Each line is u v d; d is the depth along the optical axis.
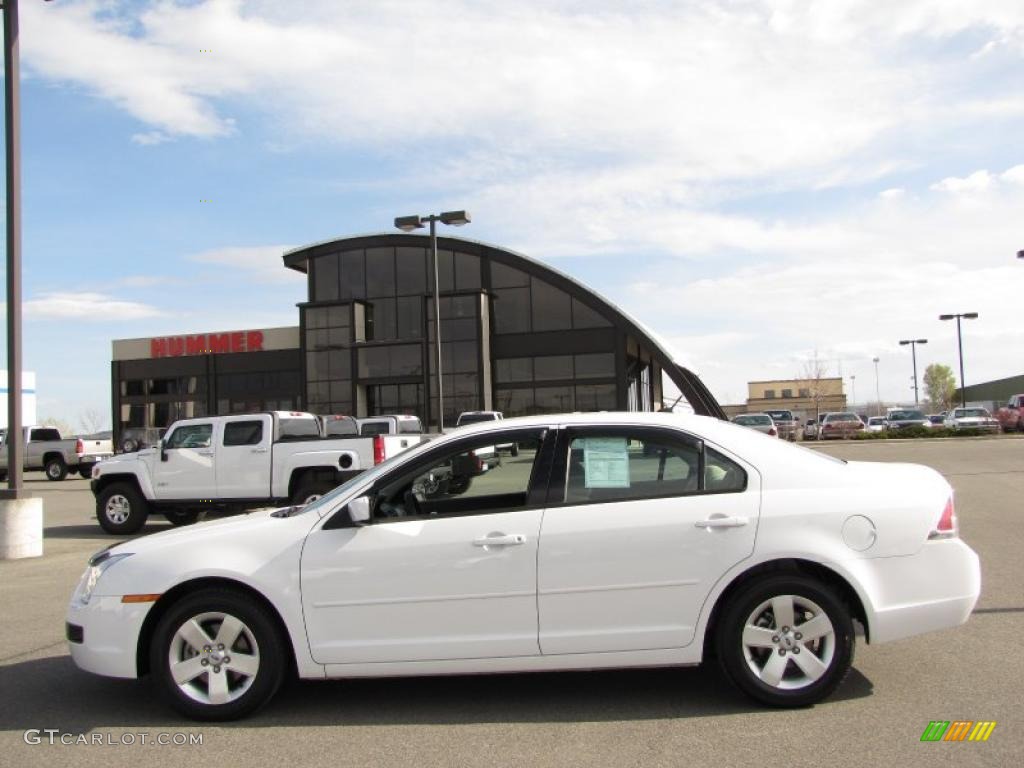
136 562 5.06
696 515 4.83
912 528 4.85
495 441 5.16
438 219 26.09
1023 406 40.12
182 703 4.94
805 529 4.81
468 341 43.72
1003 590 7.54
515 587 4.80
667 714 4.83
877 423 53.59
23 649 6.70
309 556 4.91
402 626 4.85
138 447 16.20
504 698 5.23
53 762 4.43
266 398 49.78
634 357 49.62
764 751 4.24
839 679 4.77
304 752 4.46
